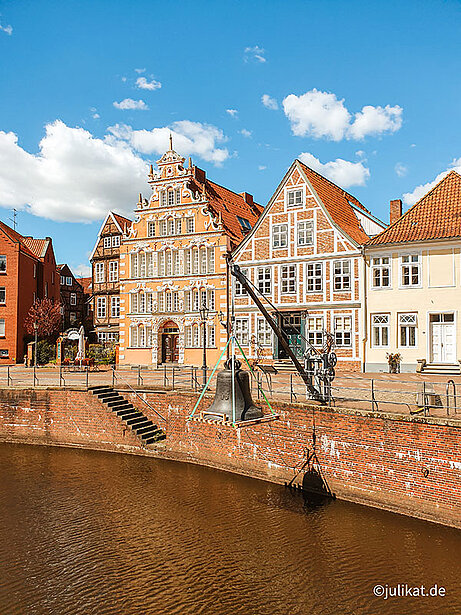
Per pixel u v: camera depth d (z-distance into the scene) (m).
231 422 8.65
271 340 31.94
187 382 25.39
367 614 9.88
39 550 12.80
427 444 13.73
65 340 41.88
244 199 45.12
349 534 13.12
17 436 24.38
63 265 59.81
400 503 14.24
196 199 36.06
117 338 44.09
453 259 26.39
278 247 31.91
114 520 14.52
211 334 34.72
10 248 42.78
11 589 11.02
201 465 20.00
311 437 16.39
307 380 16.70
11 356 41.88
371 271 28.69
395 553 12.06
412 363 27.22
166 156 37.19
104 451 22.39
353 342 28.95
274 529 13.61
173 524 14.12
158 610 10.19
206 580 11.23
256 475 18.03
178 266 36.38
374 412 14.84
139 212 37.91
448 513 13.29
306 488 16.48
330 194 33.19
